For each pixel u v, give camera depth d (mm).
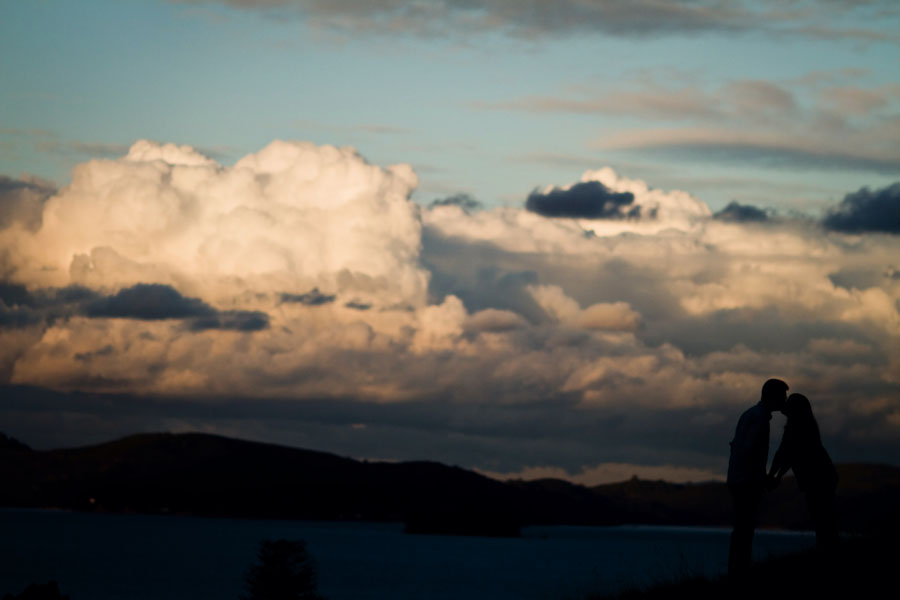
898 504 15484
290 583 71000
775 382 13547
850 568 13281
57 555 196750
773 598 12758
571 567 186375
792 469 14594
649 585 15945
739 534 13383
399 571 173250
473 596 119125
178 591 119562
